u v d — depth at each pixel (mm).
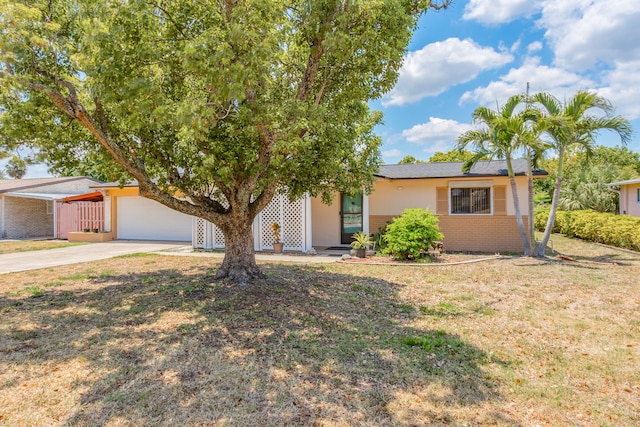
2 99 5555
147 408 3109
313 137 6234
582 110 10266
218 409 3098
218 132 5953
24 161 6488
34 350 4297
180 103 4664
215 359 4055
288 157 6168
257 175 6172
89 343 4504
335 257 11734
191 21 5418
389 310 5977
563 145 10836
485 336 4852
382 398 3314
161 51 5062
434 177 12898
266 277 7656
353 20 5719
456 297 6754
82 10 5094
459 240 13133
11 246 15766
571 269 9289
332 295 6809
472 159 11766
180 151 6422
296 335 4793
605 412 3152
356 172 8398
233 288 6848
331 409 3125
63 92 5883
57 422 2920
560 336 4859
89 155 6703
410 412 3102
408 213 11078
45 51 5371
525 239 11438
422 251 11227
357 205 14484
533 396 3395
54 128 6219
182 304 6066
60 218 19625
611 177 20734
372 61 5969
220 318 5375
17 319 5441
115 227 18719
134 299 6488
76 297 6707
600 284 7656
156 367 3855
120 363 3949
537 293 7000
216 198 8523
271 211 13570
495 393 3436
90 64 4703
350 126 7977
